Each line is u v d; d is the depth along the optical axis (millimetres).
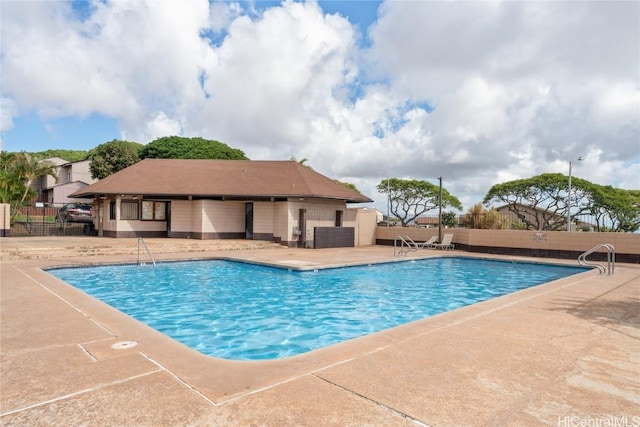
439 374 3666
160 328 7258
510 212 41781
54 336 4809
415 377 3584
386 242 25516
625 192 38406
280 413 2852
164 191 22156
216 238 22891
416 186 48094
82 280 11812
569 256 18281
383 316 8352
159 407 2926
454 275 14445
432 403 3043
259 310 8680
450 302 9930
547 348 4527
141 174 23859
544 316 6215
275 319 7980
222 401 3041
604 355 4293
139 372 3639
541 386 3410
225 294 10234
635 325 5691
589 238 17781
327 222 23453
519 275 14625
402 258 16828
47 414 2801
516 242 19797
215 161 26953
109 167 45656
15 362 3889
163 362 3912
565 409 2965
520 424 2721
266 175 25000
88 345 4453
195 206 23031
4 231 22297
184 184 23172
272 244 21156
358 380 3498
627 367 3918
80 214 28062
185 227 23297
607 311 6641
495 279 13727
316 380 3492
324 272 13617
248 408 2926
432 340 4801
